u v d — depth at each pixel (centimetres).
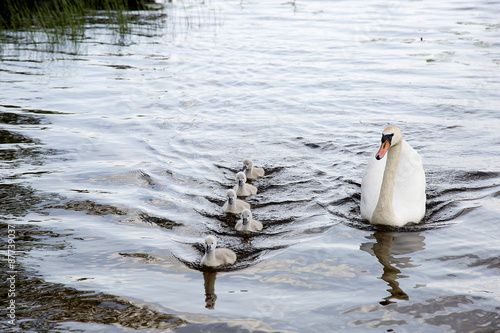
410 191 1041
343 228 999
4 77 2059
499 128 1533
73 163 1302
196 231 1002
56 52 2450
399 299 758
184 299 772
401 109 1720
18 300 762
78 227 993
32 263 864
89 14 3266
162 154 1377
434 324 700
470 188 1155
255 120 1644
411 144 1432
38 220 1015
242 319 721
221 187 1202
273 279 827
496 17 3109
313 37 2747
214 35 2808
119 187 1177
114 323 714
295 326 704
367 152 1390
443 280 805
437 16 3200
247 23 3102
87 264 868
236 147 1434
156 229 1002
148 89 1942
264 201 1141
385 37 2716
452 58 2297
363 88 1945
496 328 689
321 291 786
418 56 2350
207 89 1952
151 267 866
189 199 1134
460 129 1534
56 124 1578
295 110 1731
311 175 1262
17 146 1398
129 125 1586
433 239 944
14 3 3228
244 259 901
